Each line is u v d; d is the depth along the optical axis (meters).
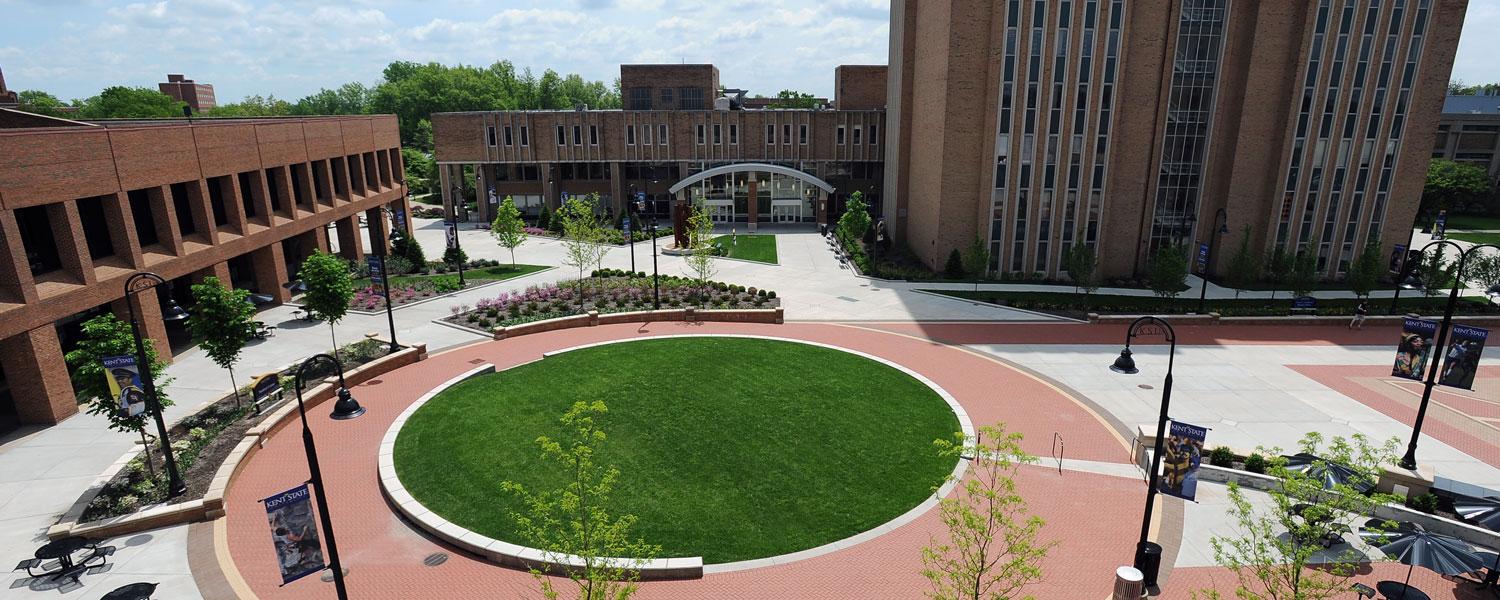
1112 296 41.00
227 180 34.00
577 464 14.57
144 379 17.44
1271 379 27.64
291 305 38.06
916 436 22.02
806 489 18.78
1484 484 19.77
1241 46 42.59
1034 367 28.84
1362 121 42.44
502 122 67.75
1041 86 41.88
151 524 16.94
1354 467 13.70
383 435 22.12
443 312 36.94
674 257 52.84
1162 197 45.66
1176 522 17.47
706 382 26.59
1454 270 40.09
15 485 19.19
